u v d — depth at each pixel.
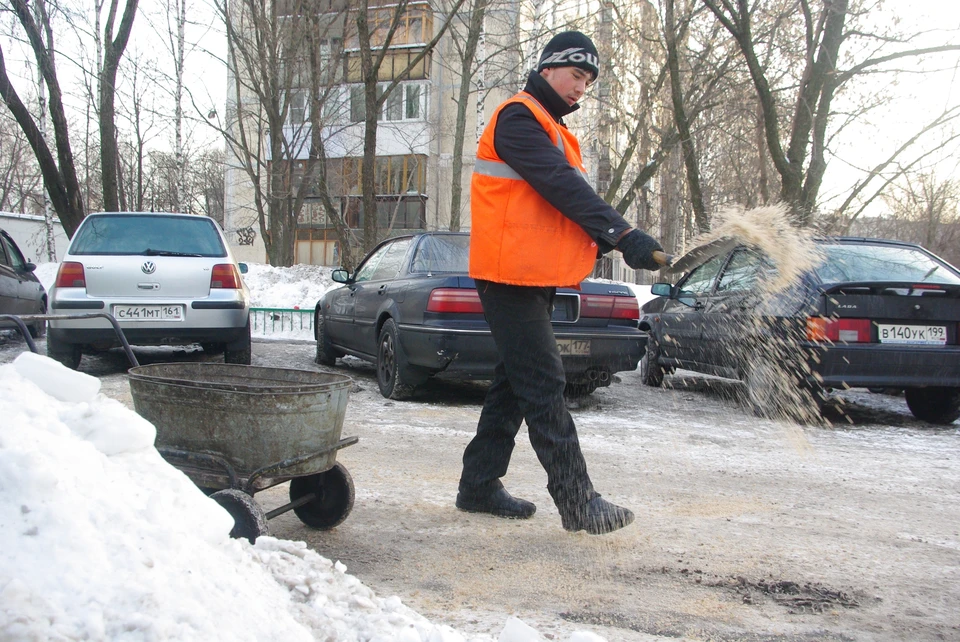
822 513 3.99
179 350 10.98
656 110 23.34
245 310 8.22
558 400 3.16
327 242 35.72
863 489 4.56
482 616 2.52
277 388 2.79
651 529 3.57
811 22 13.48
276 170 26.61
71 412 1.95
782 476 4.82
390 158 33.25
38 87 21.81
